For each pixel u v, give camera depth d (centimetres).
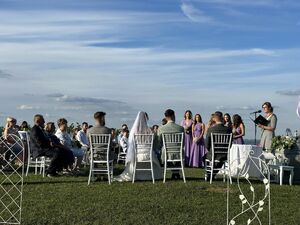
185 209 970
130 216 920
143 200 1027
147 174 1337
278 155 1416
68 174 1465
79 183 1245
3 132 1512
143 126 1320
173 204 1000
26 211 945
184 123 1966
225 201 1035
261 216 948
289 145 1409
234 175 1295
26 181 1272
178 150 1277
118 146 2177
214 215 941
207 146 1293
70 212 938
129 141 1314
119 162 2116
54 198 1041
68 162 1420
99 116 1283
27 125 1886
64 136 1592
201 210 968
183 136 1278
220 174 1423
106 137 1269
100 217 914
